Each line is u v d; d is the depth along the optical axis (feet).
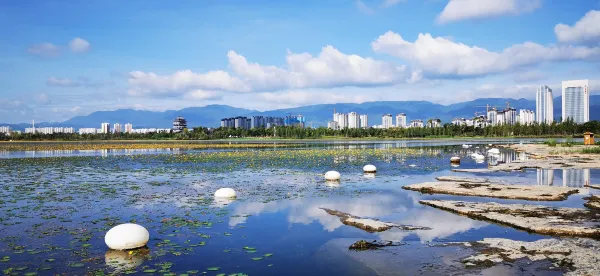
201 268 34.06
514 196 65.00
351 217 51.98
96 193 72.54
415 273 32.68
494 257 36.09
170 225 48.44
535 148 207.41
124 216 53.42
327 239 42.65
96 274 32.48
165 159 157.79
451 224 48.52
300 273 32.99
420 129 534.78
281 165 126.62
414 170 109.81
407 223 49.21
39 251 38.47
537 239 42.04
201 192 73.15
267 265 34.91
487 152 191.31
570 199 63.52
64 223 49.70
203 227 47.47
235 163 135.54
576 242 40.34
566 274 31.65
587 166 113.09
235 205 60.64
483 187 74.33
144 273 32.78
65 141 488.85
